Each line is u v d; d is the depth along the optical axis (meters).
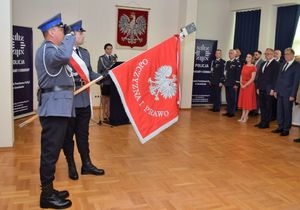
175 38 3.06
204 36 8.28
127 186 3.10
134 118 2.97
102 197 2.84
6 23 3.96
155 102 3.04
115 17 7.27
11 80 4.09
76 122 3.22
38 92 2.54
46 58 2.37
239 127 5.99
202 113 7.38
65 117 2.51
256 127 6.04
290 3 6.99
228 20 8.48
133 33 7.47
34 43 6.54
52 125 2.49
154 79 3.02
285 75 5.42
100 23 7.17
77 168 3.52
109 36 7.29
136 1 7.41
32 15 6.45
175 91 3.09
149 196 2.90
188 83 7.71
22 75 6.00
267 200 2.91
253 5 7.77
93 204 2.70
